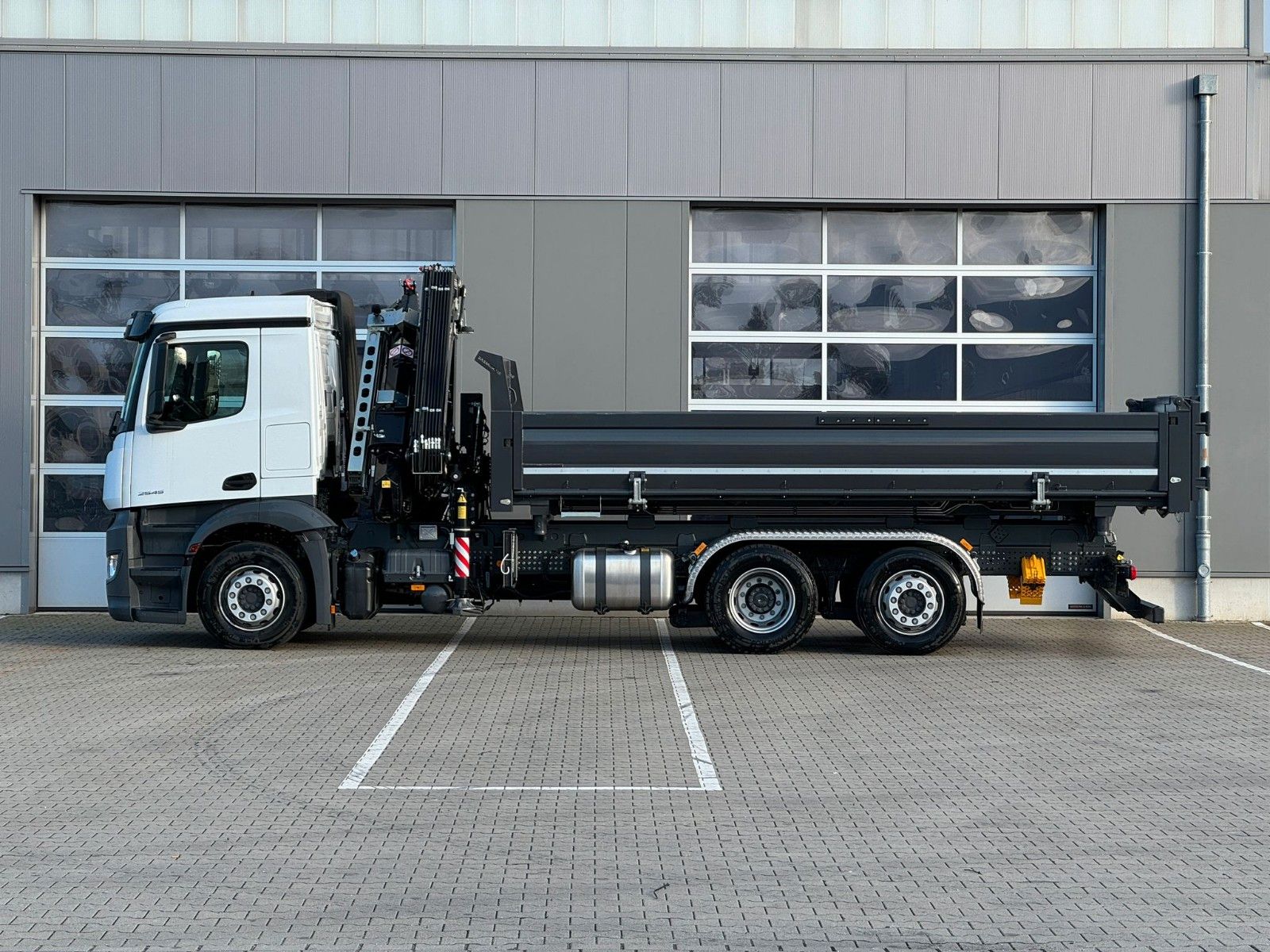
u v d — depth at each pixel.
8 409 14.78
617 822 6.45
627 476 11.51
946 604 11.77
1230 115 14.93
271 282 15.09
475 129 14.88
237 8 14.96
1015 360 15.21
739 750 8.03
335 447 12.20
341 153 14.85
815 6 15.09
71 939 4.83
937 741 8.34
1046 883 5.54
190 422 11.90
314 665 11.12
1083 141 14.95
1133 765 7.71
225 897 5.29
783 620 11.82
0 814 6.53
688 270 15.02
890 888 5.46
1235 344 14.88
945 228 15.23
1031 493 11.51
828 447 11.51
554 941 4.82
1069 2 15.11
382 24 15.01
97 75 14.83
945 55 14.95
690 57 14.91
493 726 8.71
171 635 13.01
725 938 4.87
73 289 15.05
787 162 14.95
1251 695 9.96
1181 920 5.09
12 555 14.80
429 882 5.49
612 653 11.93
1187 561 14.84
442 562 12.00
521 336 14.87
